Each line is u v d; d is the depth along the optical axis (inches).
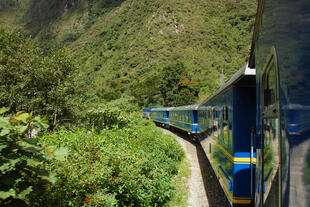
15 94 437.1
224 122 202.1
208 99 304.5
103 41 5856.3
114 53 5103.3
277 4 78.3
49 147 97.4
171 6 5280.5
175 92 1784.0
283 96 71.4
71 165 168.2
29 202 112.5
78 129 324.2
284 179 69.2
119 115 382.0
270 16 86.4
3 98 418.3
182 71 1859.0
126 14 6619.1
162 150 331.3
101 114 369.1
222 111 211.6
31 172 91.4
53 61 466.0
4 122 83.7
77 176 157.6
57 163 160.1
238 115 165.3
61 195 140.6
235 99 166.2
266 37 92.4
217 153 239.9
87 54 5634.8
